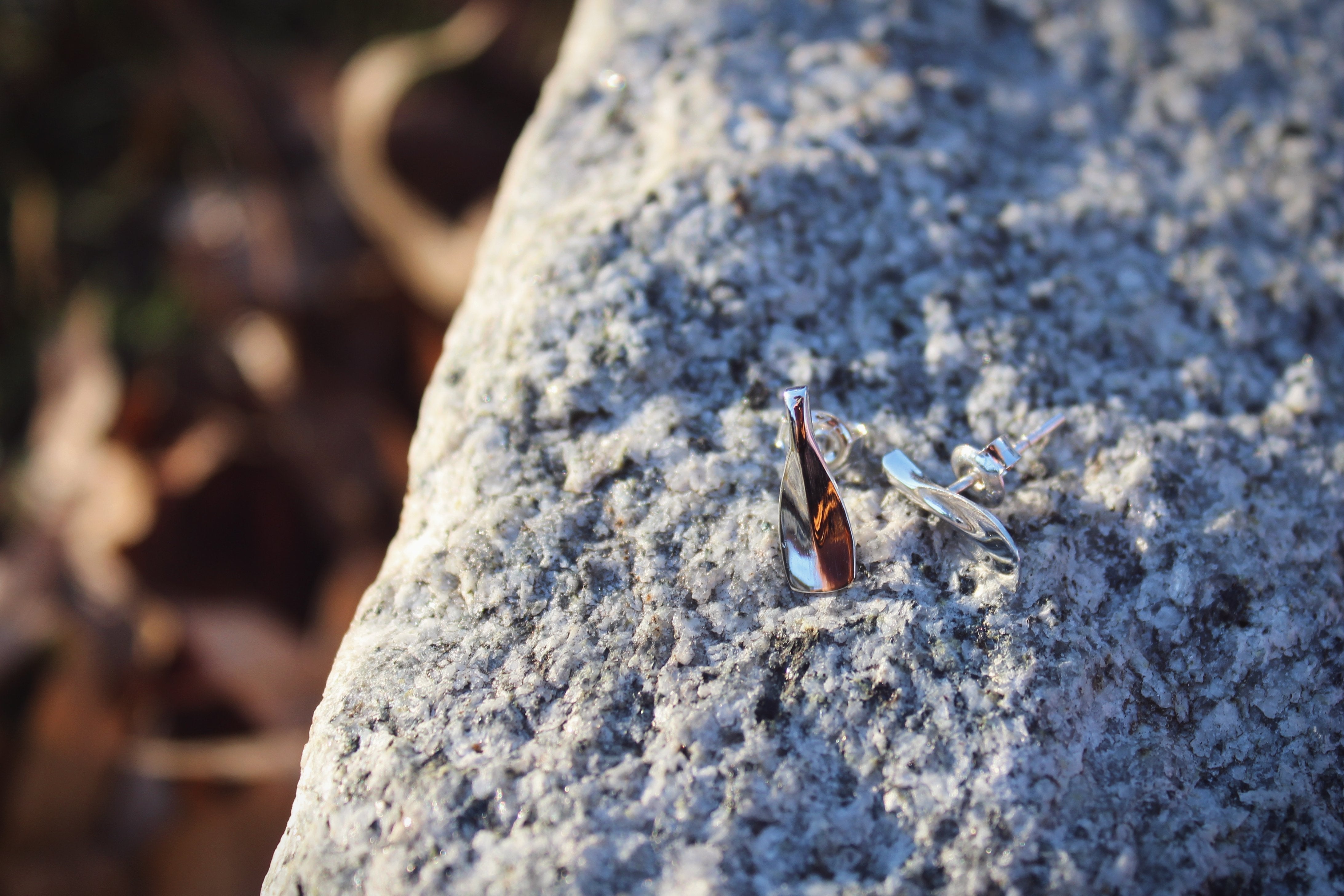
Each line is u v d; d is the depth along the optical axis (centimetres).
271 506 40
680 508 22
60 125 55
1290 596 22
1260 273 25
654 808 20
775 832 20
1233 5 28
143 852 34
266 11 58
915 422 23
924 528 22
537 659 21
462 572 22
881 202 25
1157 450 23
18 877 33
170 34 51
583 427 23
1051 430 22
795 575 22
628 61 26
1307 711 22
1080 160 26
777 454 23
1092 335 24
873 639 22
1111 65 27
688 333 23
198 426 42
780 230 24
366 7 59
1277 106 27
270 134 50
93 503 39
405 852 20
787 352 23
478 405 23
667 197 24
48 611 37
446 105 47
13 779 35
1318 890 21
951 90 26
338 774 21
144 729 35
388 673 21
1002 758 21
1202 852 21
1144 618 22
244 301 46
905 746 21
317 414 42
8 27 55
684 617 22
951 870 20
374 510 40
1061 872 20
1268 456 23
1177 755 21
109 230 53
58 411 44
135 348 48
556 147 26
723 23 27
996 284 24
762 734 21
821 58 26
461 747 21
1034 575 22
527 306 23
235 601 37
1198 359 24
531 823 20
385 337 44
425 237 44
